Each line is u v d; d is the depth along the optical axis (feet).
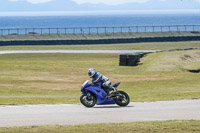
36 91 157.58
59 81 198.39
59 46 547.49
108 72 240.32
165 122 68.18
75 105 97.81
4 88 165.27
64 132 58.90
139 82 195.11
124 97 93.09
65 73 232.32
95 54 381.19
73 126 64.23
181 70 246.27
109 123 67.41
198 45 539.29
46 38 654.94
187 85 175.01
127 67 262.47
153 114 80.38
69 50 452.76
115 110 86.84
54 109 89.15
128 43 611.47
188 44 562.25
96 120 72.59
